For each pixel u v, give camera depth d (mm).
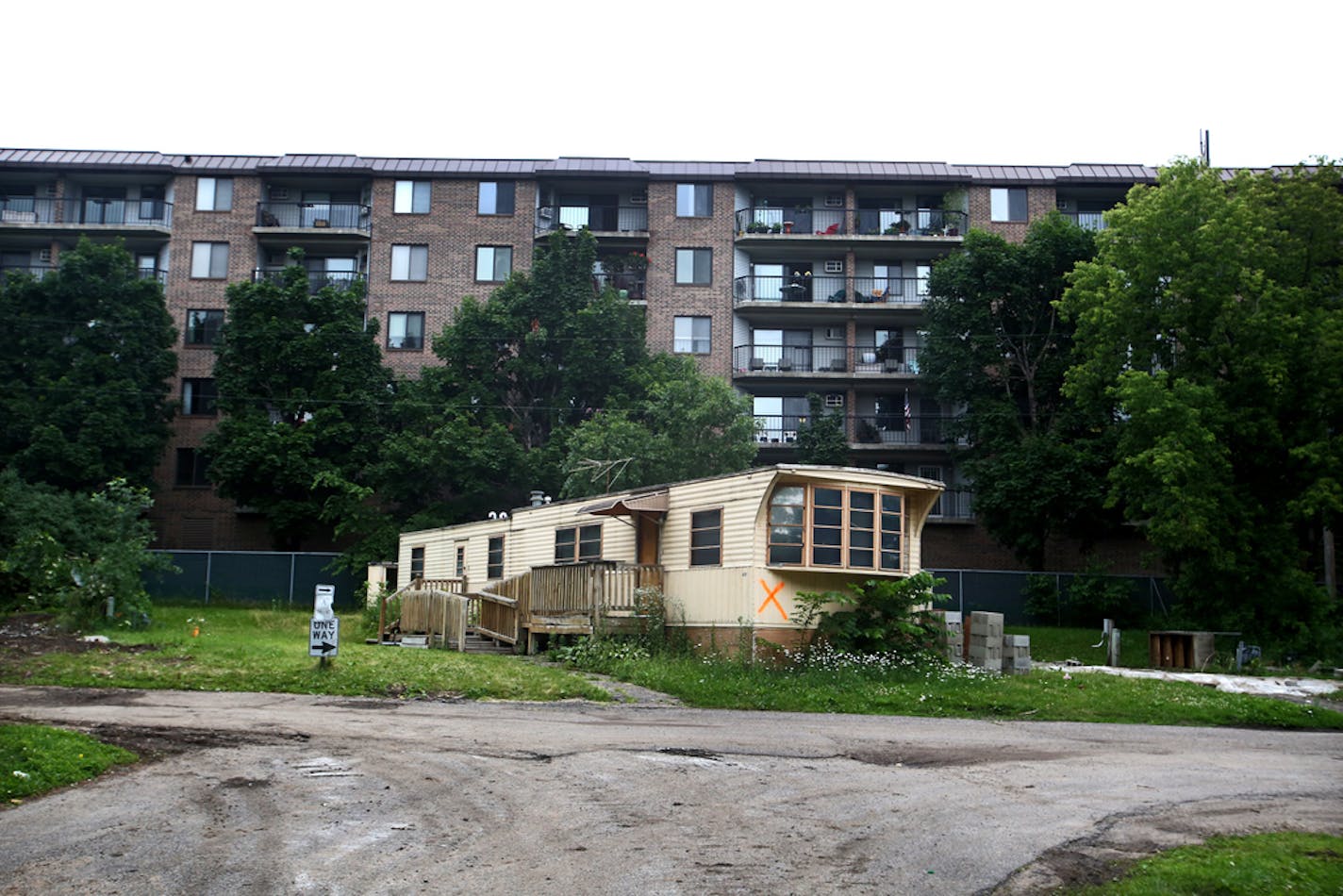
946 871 7805
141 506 28828
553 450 38969
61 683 16422
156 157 47438
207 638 22844
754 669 19234
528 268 46844
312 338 41312
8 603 23406
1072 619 37688
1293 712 17844
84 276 40875
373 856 7816
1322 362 28438
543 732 13500
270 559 39969
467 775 10664
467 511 39906
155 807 9078
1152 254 30547
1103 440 37531
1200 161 31062
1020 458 38188
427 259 47000
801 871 7723
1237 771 12406
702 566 21594
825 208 47406
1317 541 34812
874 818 9352
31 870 7367
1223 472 28906
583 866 7707
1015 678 20125
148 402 42062
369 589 34188
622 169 47000
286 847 7992
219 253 46781
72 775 10031
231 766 10805
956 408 46156
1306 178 31281
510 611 24625
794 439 45562
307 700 15812
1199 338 30375
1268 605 28984
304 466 39750
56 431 38719
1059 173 47156
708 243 47156
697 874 7559
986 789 10711
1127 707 17703
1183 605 30641
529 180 47406
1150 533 29062
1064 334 39844
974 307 40844
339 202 48406
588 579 22109
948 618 22344
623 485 34875
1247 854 8312
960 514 45625
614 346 41094
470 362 41188
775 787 10539
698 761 11773
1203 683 21953
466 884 7246
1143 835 9031
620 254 47219
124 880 7180
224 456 39969
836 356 47312
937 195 48219
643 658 20438
